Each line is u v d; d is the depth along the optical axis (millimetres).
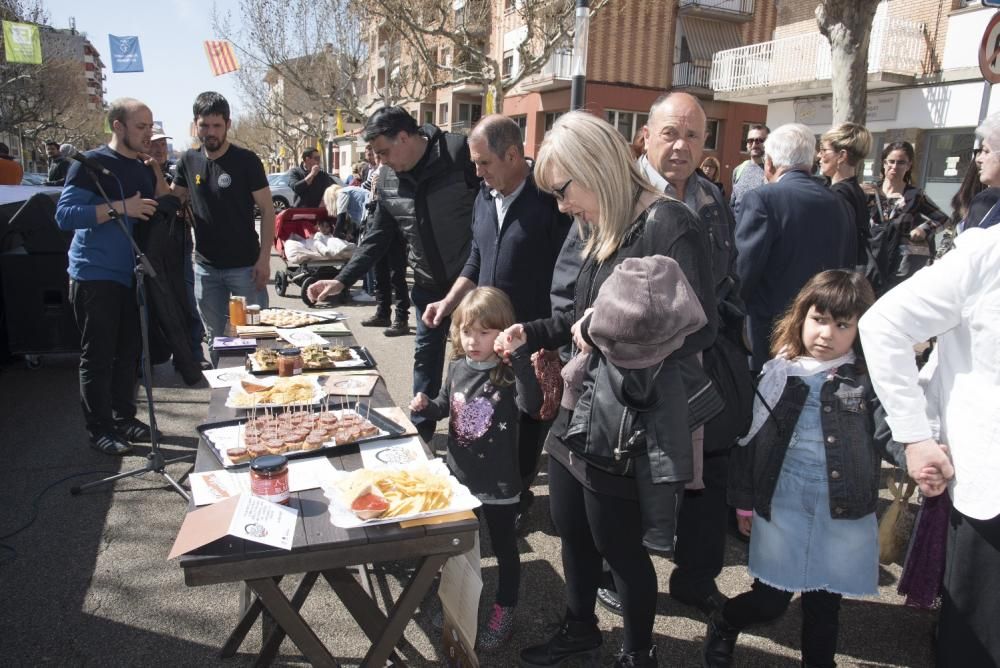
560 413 2080
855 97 7504
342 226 8875
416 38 13570
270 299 8898
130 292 4023
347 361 3125
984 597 1673
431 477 1833
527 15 12312
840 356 2139
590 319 1799
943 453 1666
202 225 4430
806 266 2980
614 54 20250
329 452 2109
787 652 2492
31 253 5234
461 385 2605
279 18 20734
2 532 3162
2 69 26250
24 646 2391
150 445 4148
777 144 3111
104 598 2686
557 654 2299
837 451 2062
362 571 2711
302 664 2348
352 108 21250
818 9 7668
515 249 2943
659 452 1767
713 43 21219
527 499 3406
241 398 2527
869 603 2811
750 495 2207
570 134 1836
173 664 2332
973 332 1621
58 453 4070
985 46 3977
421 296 3668
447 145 3471
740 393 2111
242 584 2559
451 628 2143
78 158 3434
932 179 13336
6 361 5590
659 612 2715
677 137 2232
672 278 1653
